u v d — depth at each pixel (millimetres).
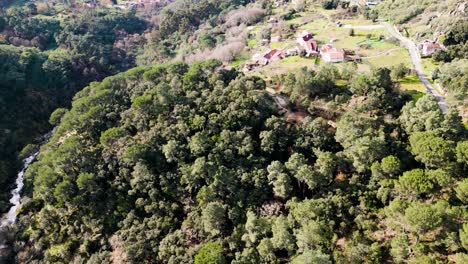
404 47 144000
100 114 107438
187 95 104812
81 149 96688
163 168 86875
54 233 85062
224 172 80250
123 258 73000
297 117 99750
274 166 77688
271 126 90312
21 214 93750
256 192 77562
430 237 57688
